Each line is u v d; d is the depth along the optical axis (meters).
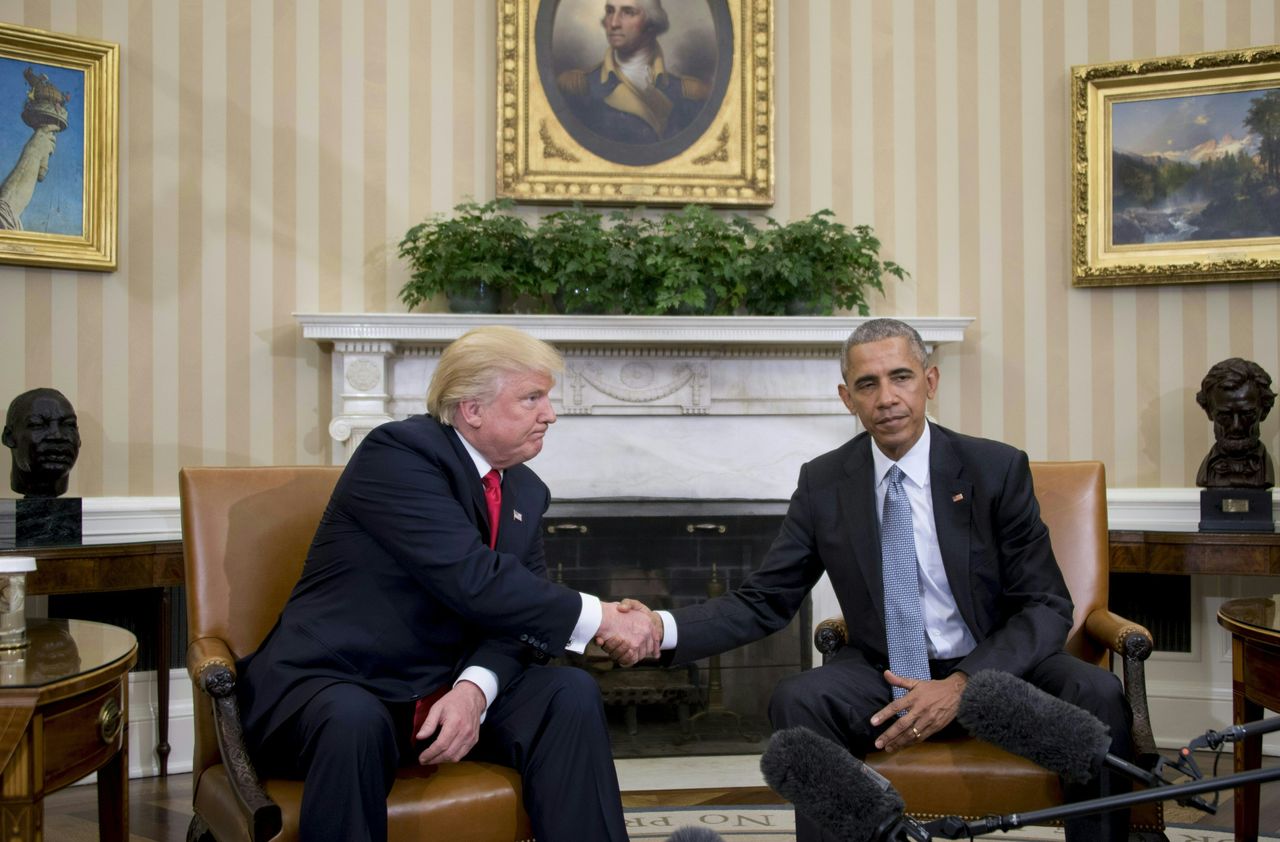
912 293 4.68
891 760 2.22
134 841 3.19
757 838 3.20
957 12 4.70
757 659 4.40
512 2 4.55
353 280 4.48
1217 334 4.47
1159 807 2.21
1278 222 4.38
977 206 4.68
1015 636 2.30
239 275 4.36
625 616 2.33
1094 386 4.59
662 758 4.12
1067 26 4.64
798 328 4.23
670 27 4.66
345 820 1.86
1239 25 4.50
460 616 2.25
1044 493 2.86
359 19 4.51
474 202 4.58
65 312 4.14
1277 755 4.08
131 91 4.25
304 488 2.56
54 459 3.66
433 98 4.57
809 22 4.71
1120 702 2.19
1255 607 2.59
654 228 4.49
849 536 2.54
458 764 2.13
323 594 2.23
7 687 1.77
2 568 2.10
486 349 2.27
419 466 2.20
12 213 4.04
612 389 4.38
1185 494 4.41
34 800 1.77
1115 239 4.54
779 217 4.72
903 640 2.46
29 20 4.13
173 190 4.29
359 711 1.94
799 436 4.49
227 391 4.34
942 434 2.61
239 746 2.02
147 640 4.10
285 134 4.43
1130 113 4.52
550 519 4.38
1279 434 4.36
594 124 4.61
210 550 2.43
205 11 4.34
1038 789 2.16
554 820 2.03
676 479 4.44
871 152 4.71
